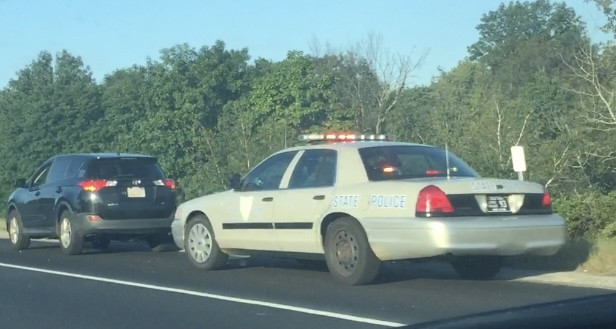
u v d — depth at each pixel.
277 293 10.18
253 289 10.55
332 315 8.73
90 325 8.70
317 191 10.64
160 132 30.95
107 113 35.59
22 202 16.19
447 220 9.44
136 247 16.64
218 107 33.28
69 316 9.19
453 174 10.57
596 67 26.81
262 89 31.34
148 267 13.06
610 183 22.30
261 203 11.29
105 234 14.78
